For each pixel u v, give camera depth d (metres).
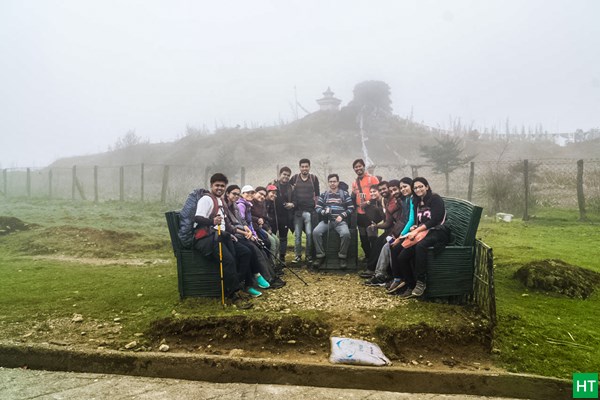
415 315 3.97
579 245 8.09
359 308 4.28
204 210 4.54
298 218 6.54
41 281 5.72
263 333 3.70
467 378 3.07
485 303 4.09
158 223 12.08
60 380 3.17
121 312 4.37
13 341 3.58
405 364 3.34
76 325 4.00
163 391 3.01
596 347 3.55
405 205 5.22
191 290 4.60
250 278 4.96
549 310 4.41
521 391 3.02
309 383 3.16
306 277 5.80
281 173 6.56
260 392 3.01
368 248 6.64
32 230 9.95
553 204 14.28
